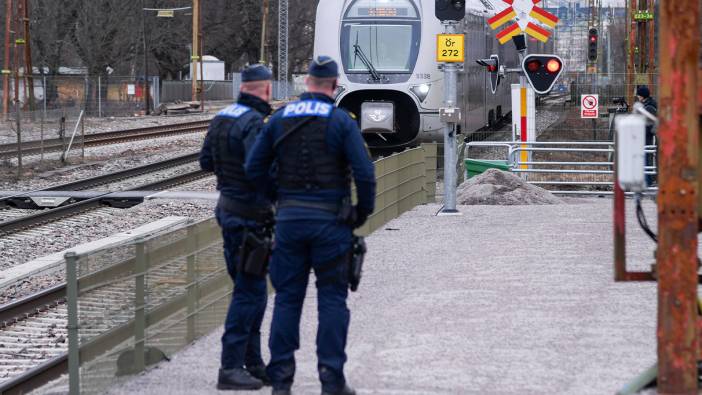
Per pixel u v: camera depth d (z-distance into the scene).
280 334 26.52
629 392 25.97
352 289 26.34
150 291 31.28
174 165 112.44
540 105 100.75
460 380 27.98
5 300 49.19
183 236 33.44
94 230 68.69
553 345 31.42
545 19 78.94
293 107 25.98
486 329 33.59
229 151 28.16
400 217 62.31
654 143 74.25
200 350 33.12
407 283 41.69
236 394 27.86
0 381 36.75
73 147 124.12
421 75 95.69
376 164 56.19
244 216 28.14
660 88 24.86
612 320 34.41
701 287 37.62
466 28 101.56
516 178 72.25
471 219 60.66
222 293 37.06
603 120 96.88
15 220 68.19
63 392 30.27
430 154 73.19
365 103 95.44
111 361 29.12
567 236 52.94
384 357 30.55
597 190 83.25
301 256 26.17
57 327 44.38
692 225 24.86
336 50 96.94
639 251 48.06
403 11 96.75
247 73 28.50
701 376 26.95
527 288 39.91
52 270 55.47
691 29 24.44
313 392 27.67
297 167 25.67
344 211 25.67
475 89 108.12
